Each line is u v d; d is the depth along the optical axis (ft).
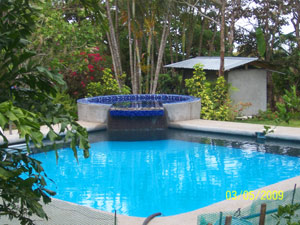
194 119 62.28
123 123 58.18
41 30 47.65
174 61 117.70
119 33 105.91
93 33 55.26
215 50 126.00
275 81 77.82
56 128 50.49
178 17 104.53
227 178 37.65
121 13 84.99
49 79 13.19
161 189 35.06
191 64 81.61
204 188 35.14
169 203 31.86
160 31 109.19
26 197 11.37
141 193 34.19
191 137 54.13
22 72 12.47
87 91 76.13
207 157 44.62
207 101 65.31
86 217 22.39
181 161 43.39
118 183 36.88
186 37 115.44
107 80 76.89
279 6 100.58
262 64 74.43
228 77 71.72
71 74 73.10
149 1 81.10
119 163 43.04
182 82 86.79
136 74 87.20
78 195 33.83
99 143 51.70
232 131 53.01
